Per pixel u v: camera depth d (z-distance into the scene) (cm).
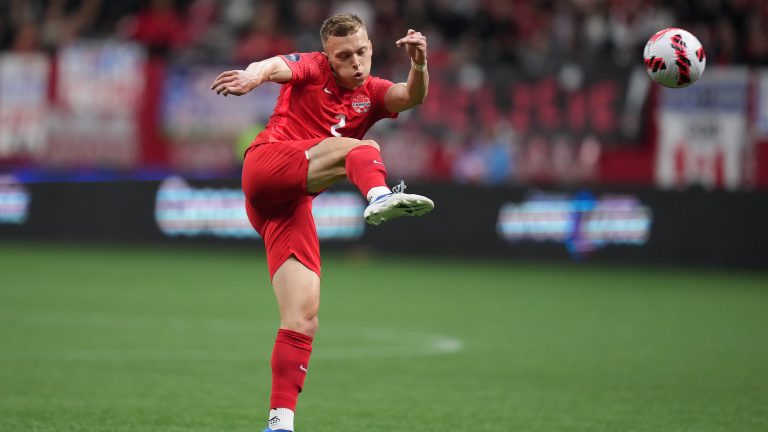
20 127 7975
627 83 6544
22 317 4494
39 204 7988
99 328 4209
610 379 3222
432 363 3497
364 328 4306
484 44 7456
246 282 5888
